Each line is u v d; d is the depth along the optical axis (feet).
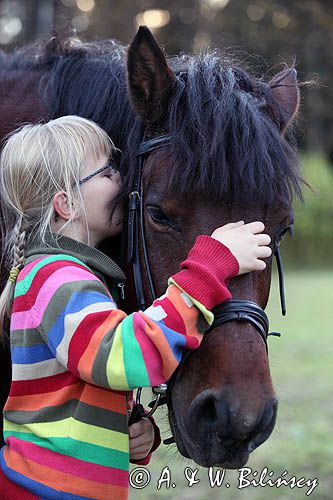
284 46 67.46
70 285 8.35
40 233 8.98
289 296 55.26
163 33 78.48
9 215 9.97
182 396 8.34
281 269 9.82
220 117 8.66
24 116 11.35
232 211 8.58
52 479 8.28
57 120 9.54
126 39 75.41
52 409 8.50
